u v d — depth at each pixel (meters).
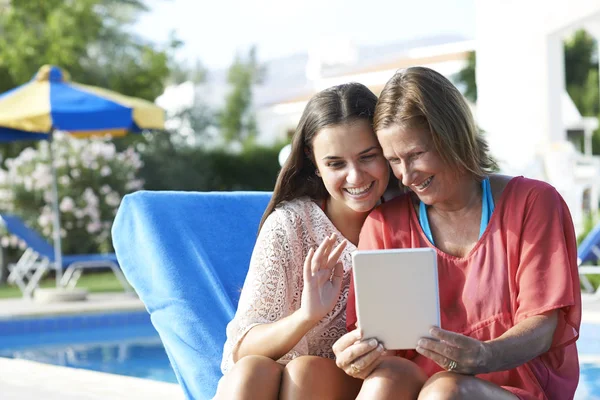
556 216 2.45
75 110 9.89
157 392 4.31
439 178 2.48
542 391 2.40
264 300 2.80
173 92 21.02
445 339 2.22
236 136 26.70
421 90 2.43
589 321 6.42
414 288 2.26
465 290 2.47
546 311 2.36
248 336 2.68
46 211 12.66
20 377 4.82
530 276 2.39
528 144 12.31
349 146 2.71
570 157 12.05
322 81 23.89
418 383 2.32
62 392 4.39
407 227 2.64
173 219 3.60
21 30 17.73
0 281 14.15
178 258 3.52
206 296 3.47
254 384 2.42
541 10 12.25
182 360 3.43
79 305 9.76
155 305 3.52
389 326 2.28
